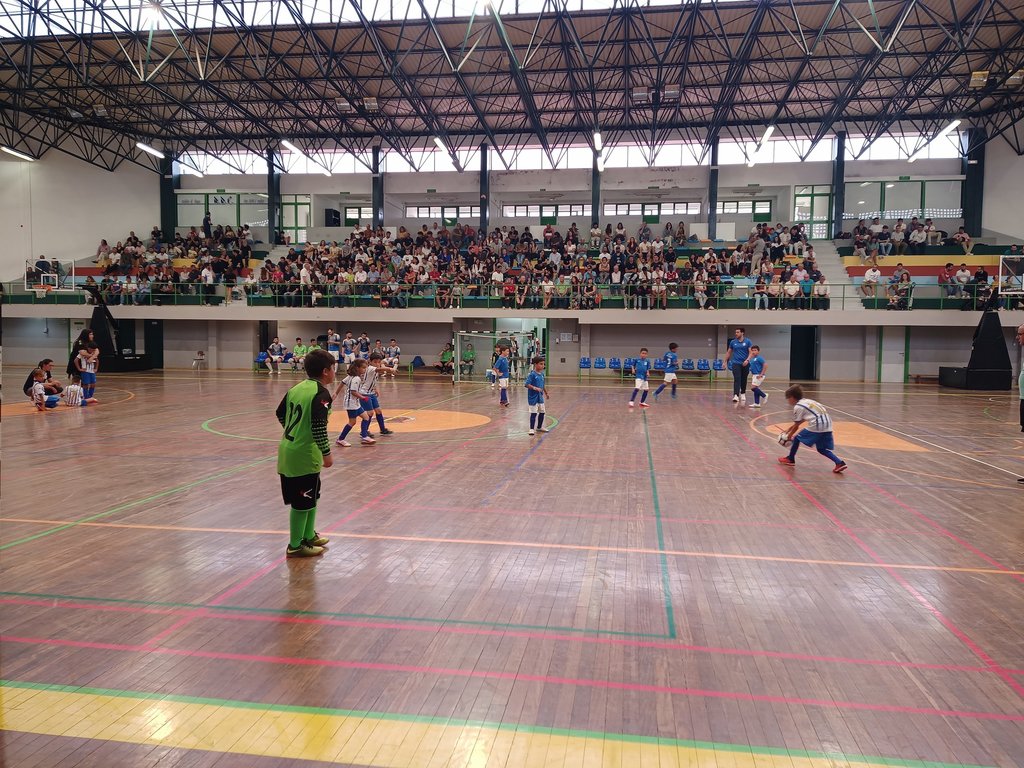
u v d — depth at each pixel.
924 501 7.53
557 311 29.19
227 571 5.08
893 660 3.74
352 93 29.75
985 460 10.20
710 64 26.39
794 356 31.83
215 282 32.31
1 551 5.51
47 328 34.06
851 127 33.75
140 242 35.78
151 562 5.27
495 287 29.94
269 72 27.78
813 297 27.66
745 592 4.74
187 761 2.79
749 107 31.59
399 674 3.52
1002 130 30.53
